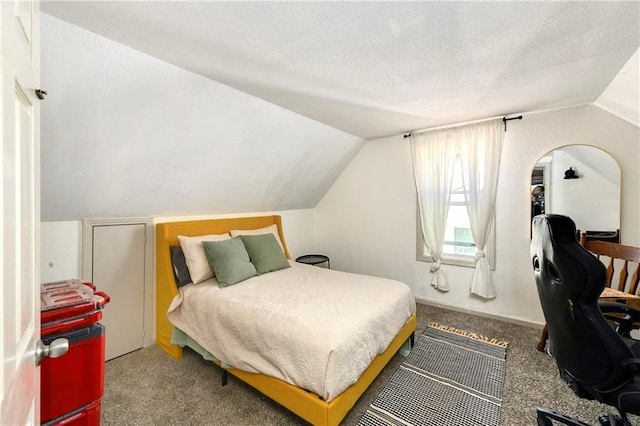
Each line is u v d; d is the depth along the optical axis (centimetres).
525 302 278
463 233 316
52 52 132
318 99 226
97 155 185
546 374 198
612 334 107
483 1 117
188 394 183
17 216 58
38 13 75
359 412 166
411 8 121
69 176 185
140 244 249
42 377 104
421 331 267
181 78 177
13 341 55
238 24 130
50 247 204
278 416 164
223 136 234
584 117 247
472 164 292
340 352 146
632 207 231
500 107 253
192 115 203
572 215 253
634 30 138
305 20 128
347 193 402
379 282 248
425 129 322
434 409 166
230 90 203
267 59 163
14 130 56
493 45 151
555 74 187
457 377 196
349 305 192
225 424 159
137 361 224
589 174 246
